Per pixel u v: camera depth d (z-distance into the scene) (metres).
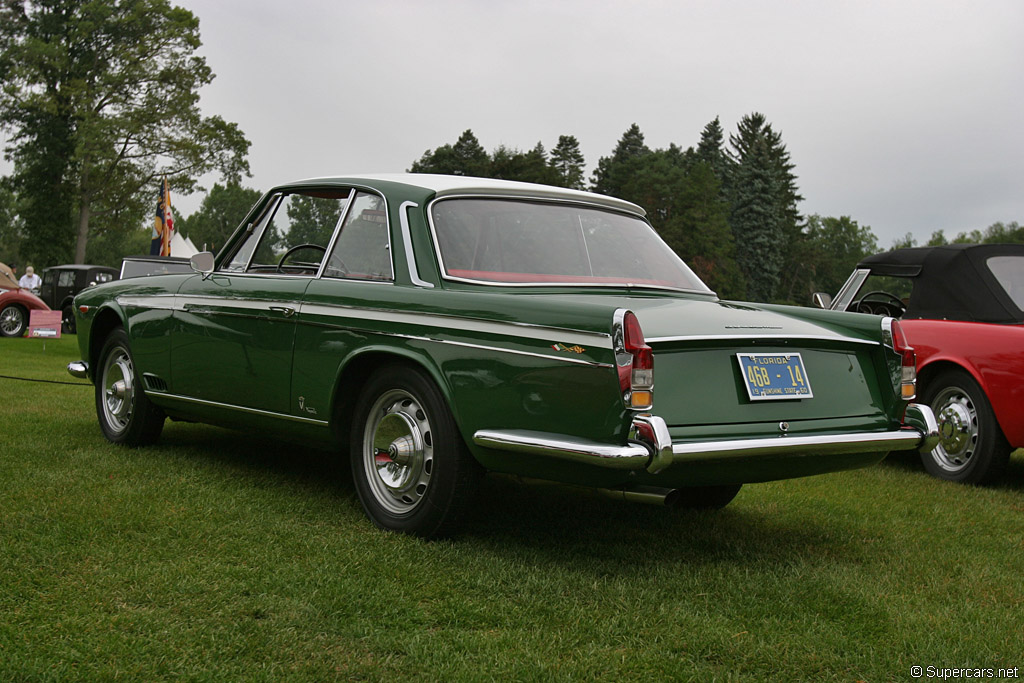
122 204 45.50
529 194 4.21
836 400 3.65
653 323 3.33
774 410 3.43
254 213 4.85
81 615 2.74
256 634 2.65
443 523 3.63
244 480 4.62
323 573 3.19
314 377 4.09
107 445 5.41
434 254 3.79
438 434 3.59
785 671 2.58
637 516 4.38
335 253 4.23
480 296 3.51
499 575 3.27
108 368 5.62
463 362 3.48
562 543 3.78
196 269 4.84
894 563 3.71
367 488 3.91
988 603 3.23
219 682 2.35
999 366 5.58
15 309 17.64
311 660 2.51
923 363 6.07
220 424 4.91
